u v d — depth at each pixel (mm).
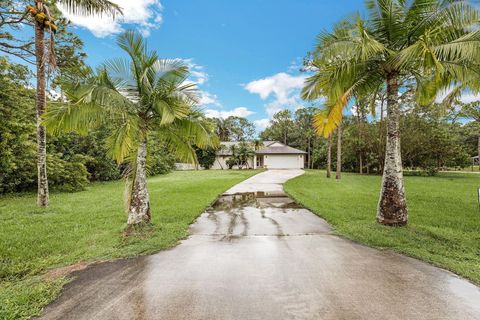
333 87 5180
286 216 6652
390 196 5328
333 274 3143
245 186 13203
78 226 5641
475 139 31672
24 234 5020
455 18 4309
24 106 10305
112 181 17547
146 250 4078
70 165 12219
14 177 10422
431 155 20750
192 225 5781
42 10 7004
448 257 3670
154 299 2596
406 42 5090
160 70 5227
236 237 4824
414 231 4879
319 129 6039
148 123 5441
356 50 4574
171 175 21672
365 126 22625
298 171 26625
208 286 2857
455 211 6879
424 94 5930
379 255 3795
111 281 3025
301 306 2434
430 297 2586
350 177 18594
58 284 2939
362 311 2344
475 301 2510
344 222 5781
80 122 4367
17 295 2672
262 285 2867
